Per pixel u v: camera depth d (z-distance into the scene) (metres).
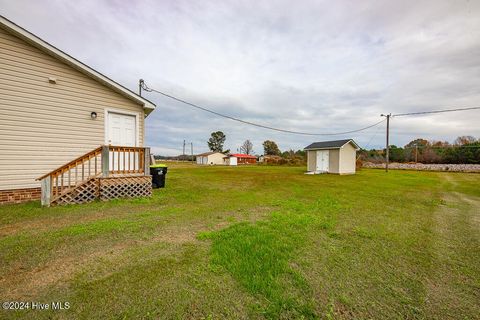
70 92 6.79
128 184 6.57
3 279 2.19
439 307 1.93
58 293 1.97
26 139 6.10
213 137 78.25
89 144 7.15
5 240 3.21
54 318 1.65
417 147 35.25
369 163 34.03
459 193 9.30
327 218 4.81
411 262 2.82
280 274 2.37
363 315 1.79
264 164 42.12
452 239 3.74
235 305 1.85
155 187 8.85
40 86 6.29
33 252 2.83
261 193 8.12
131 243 3.18
